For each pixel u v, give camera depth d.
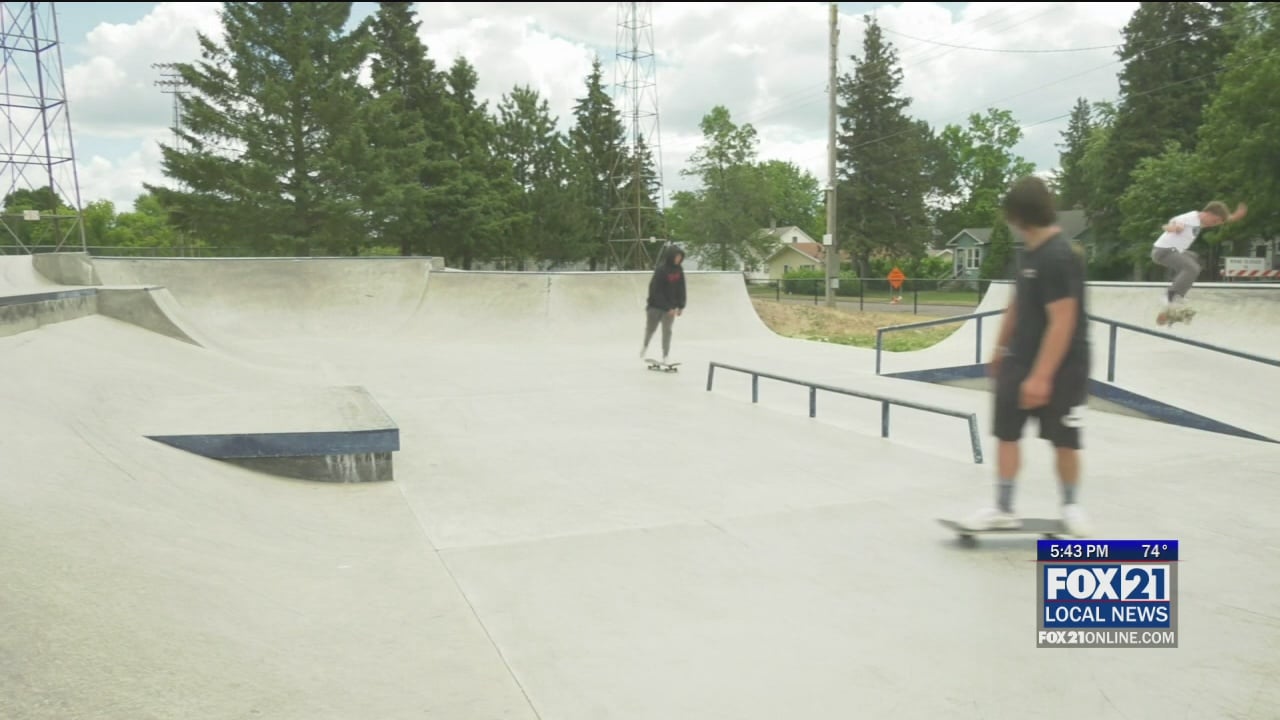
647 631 2.83
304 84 32.44
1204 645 2.71
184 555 3.12
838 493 4.68
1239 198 30.23
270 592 3.01
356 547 3.75
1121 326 7.54
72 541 2.90
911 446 6.00
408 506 4.48
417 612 2.97
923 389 8.96
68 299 8.62
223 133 33.00
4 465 3.46
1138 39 38.94
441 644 2.70
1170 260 8.41
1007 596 3.13
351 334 15.29
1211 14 37.69
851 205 49.81
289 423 5.21
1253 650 2.68
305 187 32.56
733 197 48.81
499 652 2.65
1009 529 3.59
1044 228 3.33
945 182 71.94
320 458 4.95
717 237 48.84
